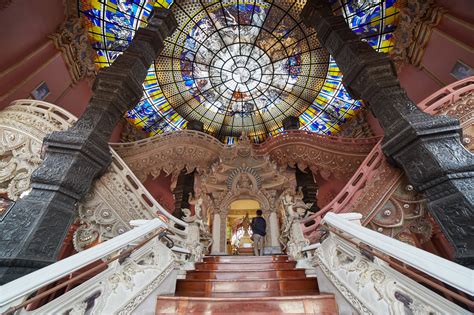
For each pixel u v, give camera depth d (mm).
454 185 3520
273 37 12469
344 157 11445
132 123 14172
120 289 2475
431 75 8602
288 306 2730
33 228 3492
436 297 1699
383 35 10672
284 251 8859
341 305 2715
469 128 4652
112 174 5207
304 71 13398
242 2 11062
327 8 8172
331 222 3125
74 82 9367
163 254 3486
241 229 14445
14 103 5961
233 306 2766
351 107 14094
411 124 4246
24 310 1641
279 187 11336
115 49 10898
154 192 13688
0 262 3102
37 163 5094
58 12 8180
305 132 12281
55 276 1821
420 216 5066
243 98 15227
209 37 12312
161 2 10266
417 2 8586
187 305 2818
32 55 7176
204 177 11297
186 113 15180
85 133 4703
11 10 6355
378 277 2258
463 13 6992
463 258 3109
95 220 4898
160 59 12328
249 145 12211
